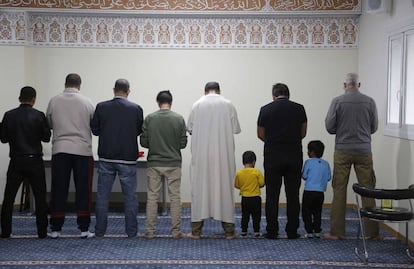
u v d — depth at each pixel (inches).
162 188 275.3
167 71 304.0
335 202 224.7
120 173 223.3
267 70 303.7
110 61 303.4
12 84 294.5
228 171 223.8
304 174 226.7
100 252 201.8
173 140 224.8
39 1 296.0
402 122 228.7
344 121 222.7
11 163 222.1
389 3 243.1
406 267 185.3
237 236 227.8
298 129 222.1
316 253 201.8
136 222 227.0
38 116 221.3
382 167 255.3
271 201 223.3
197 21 302.5
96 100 304.2
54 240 220.4
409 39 225.3
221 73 304.0
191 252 202.5
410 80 225.0
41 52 302.0
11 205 223.5
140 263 187.9
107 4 298.2
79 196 221.8
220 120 224.4
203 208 222.4
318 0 296.8
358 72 299.4
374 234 224.8
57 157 219.8
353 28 301.1
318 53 302.4
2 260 190.4
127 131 222.2
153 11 298.5
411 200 215.9
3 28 294.0
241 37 302.7
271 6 297.4
